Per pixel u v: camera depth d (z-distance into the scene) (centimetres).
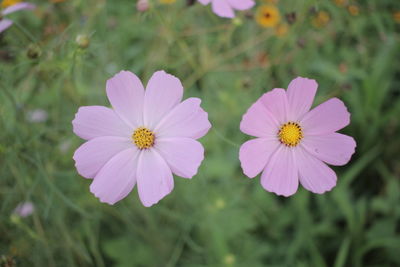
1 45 46
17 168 46
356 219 57
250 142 36
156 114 37
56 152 48
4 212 49
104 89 51
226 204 53
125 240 54
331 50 64
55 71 46
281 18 57
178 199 53
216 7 41
